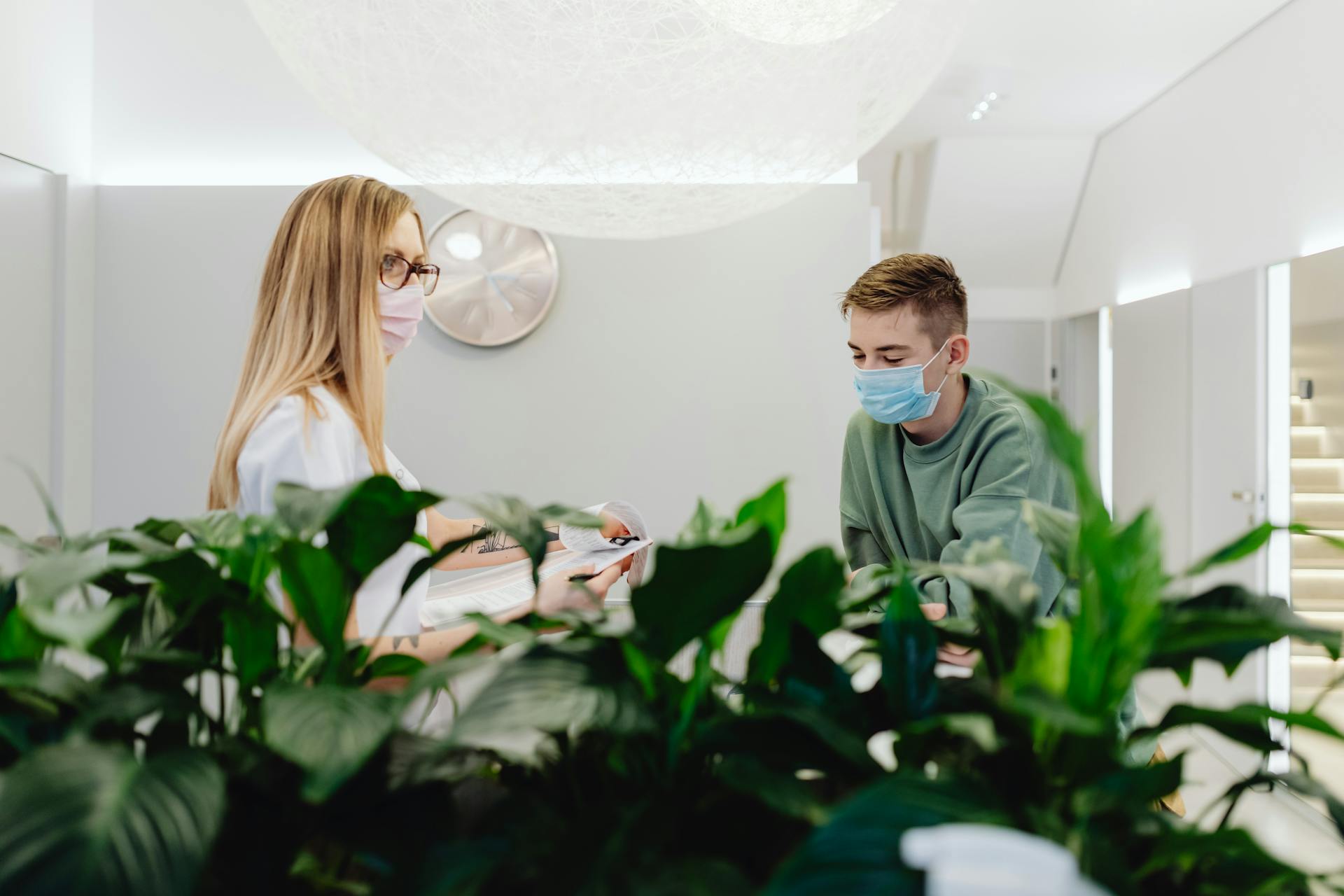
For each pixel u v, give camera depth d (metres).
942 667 0.92
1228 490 4.07
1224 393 4.12
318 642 0.72
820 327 3.51
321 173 3.49
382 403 1.38
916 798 0.53
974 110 5.09
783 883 0.47
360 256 1.34
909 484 1.75
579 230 1.70
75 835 0.48
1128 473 5.18
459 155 1.45
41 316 3.24
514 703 0.58
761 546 0.59
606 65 1.35
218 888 0.58
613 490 3.53
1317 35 3.47
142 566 0.66
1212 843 0.58
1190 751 0.66
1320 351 3.30
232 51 3.46
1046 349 6.61
